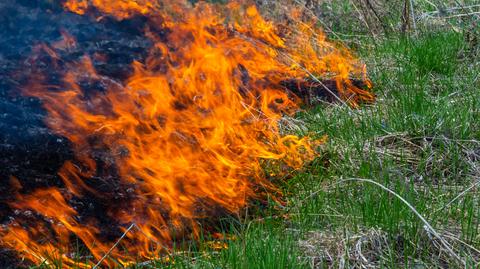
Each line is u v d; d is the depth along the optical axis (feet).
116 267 13.02
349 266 12.65
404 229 13.61
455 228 13.83
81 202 14.35
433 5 25.05
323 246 13.37
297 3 25.22
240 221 14.51
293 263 12.25
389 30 25.22
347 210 14.46
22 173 14.48
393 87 20.35
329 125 18.19
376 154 16.65
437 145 17.13
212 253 13.03
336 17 26.17
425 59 21.52
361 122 17.76
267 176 16.29
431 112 18.15
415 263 12.81
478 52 22.33
